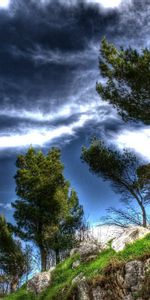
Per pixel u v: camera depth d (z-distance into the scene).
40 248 41.88
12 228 43.53
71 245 39.88
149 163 34.03
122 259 21.38
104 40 31.73
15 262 41.81
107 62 31.77
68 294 22.84
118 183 35.91
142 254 20.30
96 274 22.09
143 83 30.14
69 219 43.00
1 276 41.22
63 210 43.50
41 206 43.97
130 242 23.14
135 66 30.02
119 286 20.12
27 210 43.56
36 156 45.97
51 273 27.88
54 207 43.84
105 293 20.61
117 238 25.34
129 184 35.00
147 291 18.94
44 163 45.53
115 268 20.78
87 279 22.00
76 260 26.70
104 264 22.45
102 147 36.75
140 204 32.97
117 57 30.80
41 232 42.88
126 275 20.02
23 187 44.69
